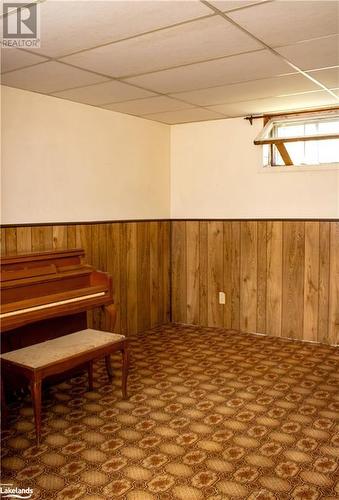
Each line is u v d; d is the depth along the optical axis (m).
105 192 4.39
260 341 4.54
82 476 2.28
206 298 5.09
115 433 2.70
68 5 2.14
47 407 3.06
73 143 4.04
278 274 4.67
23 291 2.95
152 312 5.05
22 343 3.21
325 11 2.25
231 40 2.62
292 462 2.38
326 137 4.28
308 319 4.54
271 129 4.68
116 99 3.96
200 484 2.20
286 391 3.29
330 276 4.42
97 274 3.39
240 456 2.44
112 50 2.76
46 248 3.80
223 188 4.96
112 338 3.07
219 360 3.97
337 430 2.71
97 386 3.41
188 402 3.11
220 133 4.93
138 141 4.78
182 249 5.21
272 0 2.12
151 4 2.14
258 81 3.47
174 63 3.02
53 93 3.73
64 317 3.51
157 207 5.07
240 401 3.12
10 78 3.30
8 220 3.52
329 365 3.83
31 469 2.34
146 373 3.66
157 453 2.48
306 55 2.89
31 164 3.67
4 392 3.02
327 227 4.42
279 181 4.64
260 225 4.74
